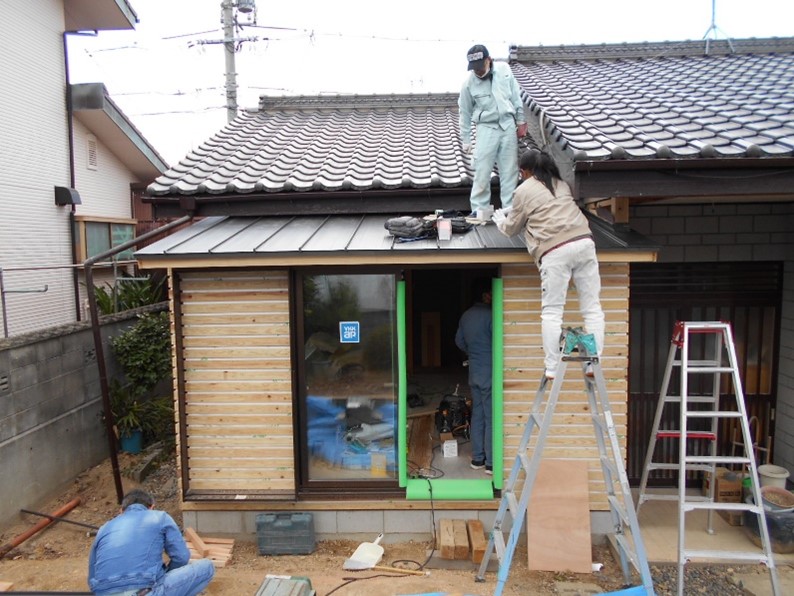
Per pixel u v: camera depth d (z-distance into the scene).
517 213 4.30
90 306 5.69
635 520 3.96
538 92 6.75
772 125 4.89
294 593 4.06
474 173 5.82
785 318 6.09
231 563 4.90
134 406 7.58
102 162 11.64
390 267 5.02
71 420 6.80
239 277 5.09
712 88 6.50
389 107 9.29
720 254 6.12
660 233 6.13
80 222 10.03
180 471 5.18
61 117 9.71
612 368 4.98
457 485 5.18
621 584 4.57
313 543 5.07
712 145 4.45
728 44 8.45
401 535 5.19
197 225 5.89
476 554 4.76
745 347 6.25
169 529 3.83
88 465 7.15
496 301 4.97
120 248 5.71
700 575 4.75
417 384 8.05
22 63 8.71
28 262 8.86
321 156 6.93
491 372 5.29
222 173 6.29
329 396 5.17
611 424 3.97
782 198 5.50
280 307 5.09
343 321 5.12
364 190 5.72
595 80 7.37
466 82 5.55
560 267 4.09
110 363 7.80
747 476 5.55
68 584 4.62
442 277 8.81
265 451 5.20
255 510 5.21
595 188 4.52
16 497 5.79
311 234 5.27
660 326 6.26
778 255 6.09
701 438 5.88
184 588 3.80
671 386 6.27
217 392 5.17
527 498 3.93
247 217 6.10
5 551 5.22
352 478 5.23
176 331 5.07
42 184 9.20
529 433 4.40
